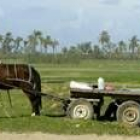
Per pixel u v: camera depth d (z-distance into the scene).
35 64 97.62
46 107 19.41
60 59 109.38
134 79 45.81
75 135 14.02
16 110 19.03
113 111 17.25
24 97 24.22
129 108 15.88
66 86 30.44
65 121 15.83
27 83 17.88
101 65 108.25
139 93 16.12
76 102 16.34
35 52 105.31
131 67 95.12
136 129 15.06
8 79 17.75
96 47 139.00
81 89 16.53
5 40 89.06
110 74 57.47
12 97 24.28
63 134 14.12
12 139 13.44
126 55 140.75
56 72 61.97
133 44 140.62
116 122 16.00
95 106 16.81
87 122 15.51
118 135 14.16
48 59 105.00
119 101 16.75
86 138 13.64
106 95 16.42
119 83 38.75
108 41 139.38
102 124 15.40
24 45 104.94
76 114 16.36
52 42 118.25
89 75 53.53
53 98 17.58
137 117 15.85
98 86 16.91
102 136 13.95
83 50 136.00
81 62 119.31
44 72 60.69
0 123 15.49
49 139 13.48
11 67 17.86
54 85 32.19
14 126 15.00
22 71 17.89
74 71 67.31
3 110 18.95
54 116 17.36
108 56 139.50
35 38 111.62
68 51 118.62
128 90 16.67
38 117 16.80
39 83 18.16
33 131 14.45
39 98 17.91
